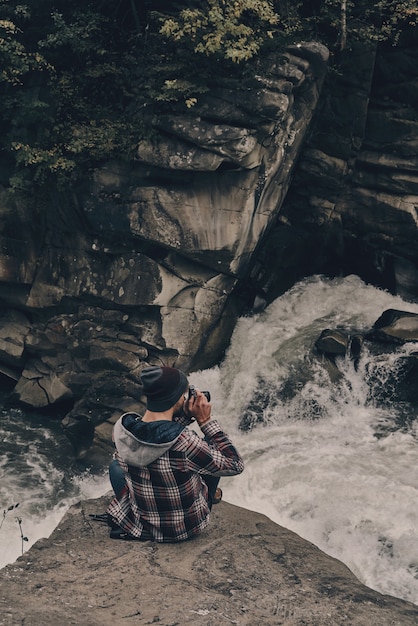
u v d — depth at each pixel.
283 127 13.30
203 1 13.49
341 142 15.15
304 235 15.87
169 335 14.02
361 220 15.80
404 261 15.87
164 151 12.96
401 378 13.37
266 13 12.83
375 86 15.13
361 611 3.75
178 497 4.04
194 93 12.87
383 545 9.50
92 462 13.64
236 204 13.34
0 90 14.11
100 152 13.34
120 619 3.49
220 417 13.88
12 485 12.73
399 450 11.88
